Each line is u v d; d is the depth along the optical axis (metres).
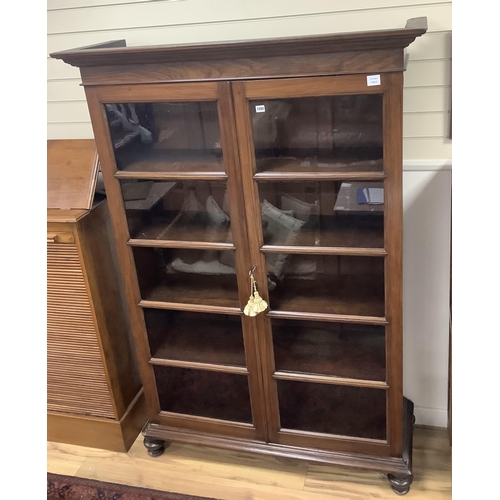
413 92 1.77
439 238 1.89
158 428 2.07
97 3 1.89
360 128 1.48
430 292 1.96
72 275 1.90
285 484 1.96
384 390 1.80
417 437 2.11
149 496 1.94
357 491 1.90
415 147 1.83
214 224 1.73
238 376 1.94
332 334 1.85
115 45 1.80
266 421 1.92
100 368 2.04
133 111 1.62
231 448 1.98
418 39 1.71
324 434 1.88
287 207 1.63
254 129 1.54
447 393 2.08
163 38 1.89
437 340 2.02
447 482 1.91
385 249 1.56
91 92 1.60
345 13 1.72
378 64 1.37
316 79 1.42
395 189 1.48
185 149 1.64
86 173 1.88
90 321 1.96
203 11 1.82
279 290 1.79
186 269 1.88
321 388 1.88
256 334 1.78
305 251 1.61
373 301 1.71
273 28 1.79
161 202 1.75
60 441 2.23
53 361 2.08
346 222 1.61
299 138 1.53
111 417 2.12
